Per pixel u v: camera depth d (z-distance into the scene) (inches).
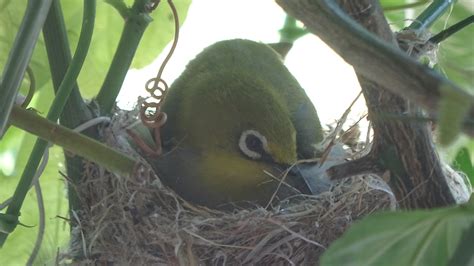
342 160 116.5
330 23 49.3
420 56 91.4
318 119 129.2
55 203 116.4
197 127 123.0
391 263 51.9
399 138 65.3
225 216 101.5
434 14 95.4
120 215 99.0
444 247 52.5
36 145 86.8
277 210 103.4
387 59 47.4
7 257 115.5
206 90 126.0
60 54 94.7
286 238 99.0
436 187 65.8
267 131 118.4
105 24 125.1
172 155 120.0
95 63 125.6
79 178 101.3
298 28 136.9
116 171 83.0
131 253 98.7
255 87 123.5
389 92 63.8
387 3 120.0
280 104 122.1
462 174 112.6
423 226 51.1
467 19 76.1
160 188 101.3
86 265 99.5
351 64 49.1
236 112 121.2
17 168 124.7
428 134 65.4
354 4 61.6
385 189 101.3
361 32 48.4
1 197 124.7
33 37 70.2
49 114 88.4
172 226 98.0
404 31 89.7
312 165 119.4
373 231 50.1
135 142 114.7
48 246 112.3
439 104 43.2
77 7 123.4
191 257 97.2
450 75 108.0
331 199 102.1
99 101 99.7
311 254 99.5
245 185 118.0
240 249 99.1
